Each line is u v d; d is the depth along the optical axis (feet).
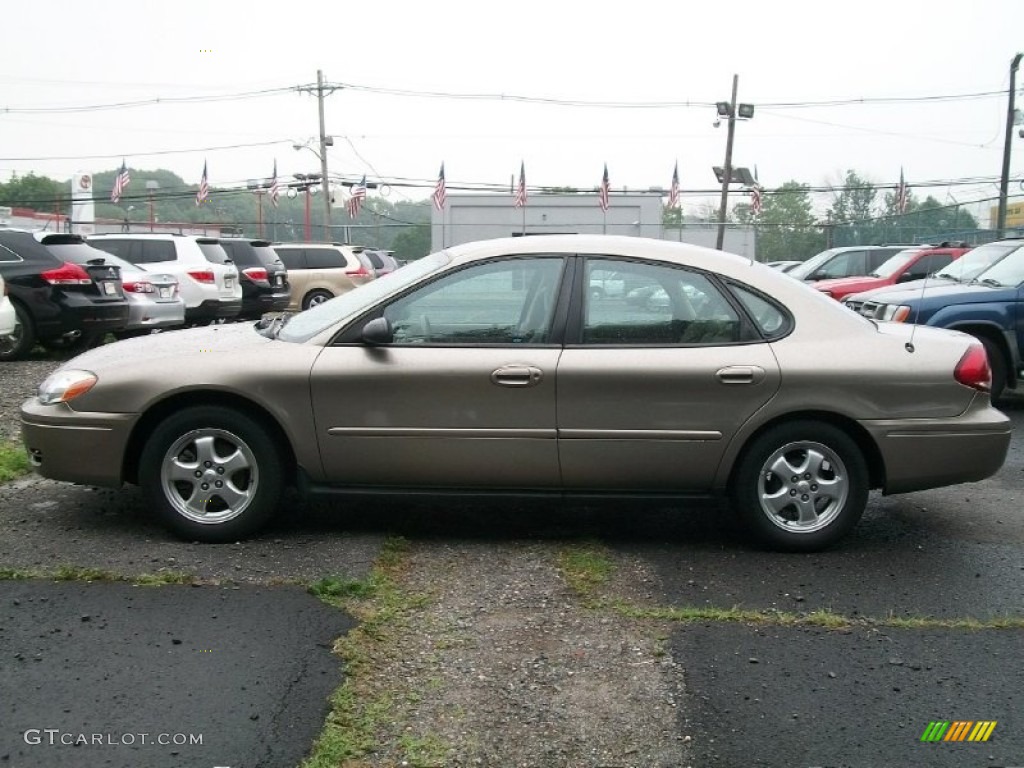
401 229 195.83
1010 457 26.04
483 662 12.82
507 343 16.56
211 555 16.22
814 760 10.72
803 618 14.35
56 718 11.04
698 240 147.74
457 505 19.66
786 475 16.88
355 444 16.53
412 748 10.79
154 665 12.32
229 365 16.48
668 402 16.40
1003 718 11.65
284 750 10.56
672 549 17.37
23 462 21.83
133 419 16.58
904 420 16.72
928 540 18.15
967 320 32.45
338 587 14.73
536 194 121.08
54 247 40.47
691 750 10.89
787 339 16.75
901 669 12.83
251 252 63.26
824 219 169.89
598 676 12.51
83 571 15.28
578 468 16.57
